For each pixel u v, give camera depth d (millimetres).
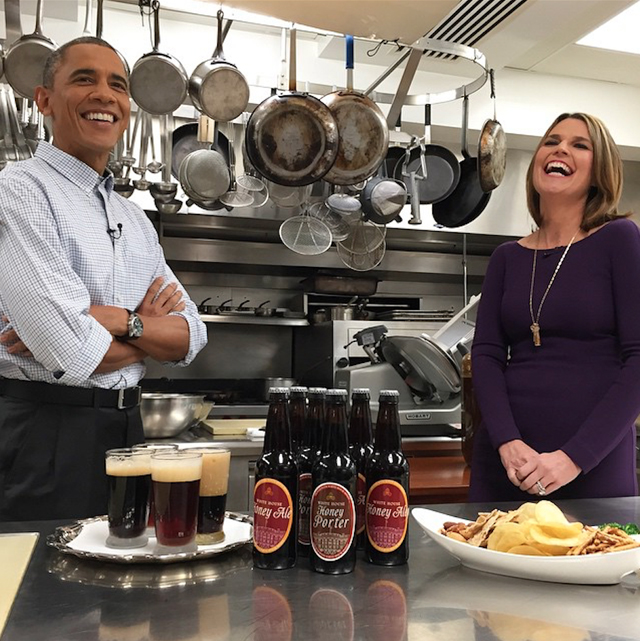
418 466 2350
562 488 1469
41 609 701
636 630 670
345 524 839
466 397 2270
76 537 952
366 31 1859
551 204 1646
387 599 750
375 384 2633
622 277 1496
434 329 3410
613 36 3027
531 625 679
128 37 2754
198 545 911
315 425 933
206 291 3758
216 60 1958
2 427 1420
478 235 3596
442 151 2793
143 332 1520
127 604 718
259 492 861
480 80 2369
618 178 1613
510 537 852
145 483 922
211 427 2549
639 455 2918
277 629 654
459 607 729
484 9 2537
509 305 1625
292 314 3586
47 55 1859
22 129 2279
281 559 851
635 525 1037
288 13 1725
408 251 3900
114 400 1479
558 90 3375
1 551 908
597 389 1482
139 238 1665
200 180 2463
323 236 2916
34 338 1369
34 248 1397
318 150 2012
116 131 1555
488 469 1584
